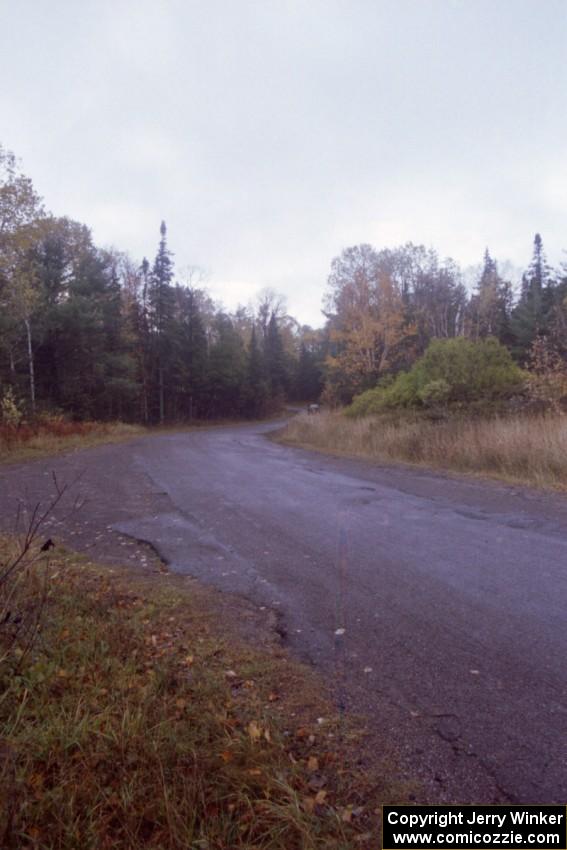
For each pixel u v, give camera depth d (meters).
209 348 57.66
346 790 2.41
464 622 4.14
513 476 10.91
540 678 3.32
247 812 2.22
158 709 2.80
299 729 2.85
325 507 8.41
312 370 83.00
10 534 6.71
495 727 2.85
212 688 3.14
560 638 3.83
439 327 45.12
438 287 46.62
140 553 6.17
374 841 2.13
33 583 4.41
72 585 4.64
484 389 17.44
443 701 3.11
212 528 7.21
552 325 25.06
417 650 3.73
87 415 35.00
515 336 43.41
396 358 39.50
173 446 21.44
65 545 6.43
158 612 4.36
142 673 3.30
